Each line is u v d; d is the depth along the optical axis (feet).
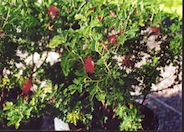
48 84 4.44
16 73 5.01
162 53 4.97
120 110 4.41
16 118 4.31
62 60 4.02
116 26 4.08
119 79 4.17
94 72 4.24
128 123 4.36
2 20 4.35
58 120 5.34
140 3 4.16
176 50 4.82
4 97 5.27
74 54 4.04
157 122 5.23
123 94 4.46
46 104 4.55
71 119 4.46
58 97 4.43
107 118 4.96
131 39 4.71
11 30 4.50
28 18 4.39
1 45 4.46
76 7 4.72
